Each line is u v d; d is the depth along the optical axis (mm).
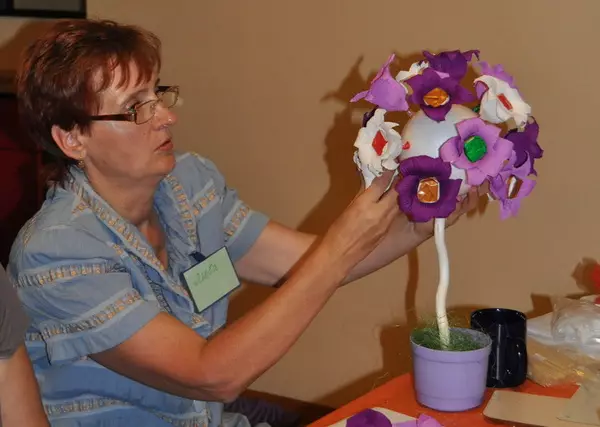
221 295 1468
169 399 1376
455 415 1243
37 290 1273
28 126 1355
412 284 2463
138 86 1307
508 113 1140
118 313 1254
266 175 2727
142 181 1355
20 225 3020
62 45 1301
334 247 1193
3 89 3016
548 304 2248
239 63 2707
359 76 2461
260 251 1598
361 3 2416
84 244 1281
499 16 2193
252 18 2648
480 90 1205
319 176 2605
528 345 1461
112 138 1303
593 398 1266
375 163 1135
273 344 1196
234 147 2777
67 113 1295
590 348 1423
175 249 1474
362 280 2566
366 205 1186
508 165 1143
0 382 1077
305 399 2791
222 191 1575
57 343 1287
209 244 1495
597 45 2066
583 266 2176
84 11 3148
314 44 2533
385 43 2395
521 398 1284
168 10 2826
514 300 2305
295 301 1188
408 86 1197
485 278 2342
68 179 1374
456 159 1095
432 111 1109
